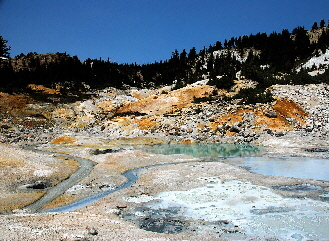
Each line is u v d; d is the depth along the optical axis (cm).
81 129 9719
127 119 9838
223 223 2127
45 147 6700
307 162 4478
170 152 6028
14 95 11644
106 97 14350
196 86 12731
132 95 16088
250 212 2327
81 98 13462
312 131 7194
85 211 2417
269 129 7325
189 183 3225
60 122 10338
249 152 5722
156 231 2017
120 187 3269
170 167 4159
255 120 8000
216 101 10075
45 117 10425
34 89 13450
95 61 19275
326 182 3178
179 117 9044
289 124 7800
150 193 2906
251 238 1873
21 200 2736
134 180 3584
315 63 15012
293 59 16525
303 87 10200
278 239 1856
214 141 7381
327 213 2264
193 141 7431
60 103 12138
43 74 15700
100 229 1873
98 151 5822
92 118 10888
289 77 11625
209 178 3431
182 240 1783
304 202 2523
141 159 4919
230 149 6219
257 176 3488
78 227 1864
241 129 7750
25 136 7969
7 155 4184
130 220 2231
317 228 2003
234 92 11281
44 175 3603
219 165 4197
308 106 8812
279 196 2702
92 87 15888
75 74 16962
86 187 3219
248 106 8838
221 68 14600
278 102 8775
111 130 9062
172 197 2762
